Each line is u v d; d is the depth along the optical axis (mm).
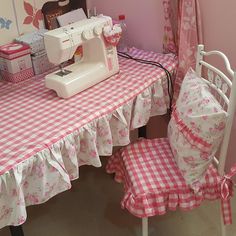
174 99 1919
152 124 2260
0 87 1726
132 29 2080
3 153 1207
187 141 1398
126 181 1593
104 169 2293
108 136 1494
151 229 1865
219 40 1763
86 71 1615
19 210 1209
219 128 1326
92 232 1865
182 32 1765
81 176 2252
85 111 1434
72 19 1979
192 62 1835
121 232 1855
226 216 1548
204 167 1428
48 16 1967
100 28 1591
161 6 1871
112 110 1472
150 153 1656
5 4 1773
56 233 1869
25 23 1895
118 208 2004
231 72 1358
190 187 1461
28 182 1271
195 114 1378
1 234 1835
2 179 1132
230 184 1498
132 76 1722
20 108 1502
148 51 2059
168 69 1800
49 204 2053
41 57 1822
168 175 1517
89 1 2180
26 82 1762
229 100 1372
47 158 1246
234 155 2006
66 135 1303
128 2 2008
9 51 1692
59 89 1545
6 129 1348
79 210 2006
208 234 1821
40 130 1322
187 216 1930
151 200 1459
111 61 1696
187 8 1702
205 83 1528
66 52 1494
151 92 1724
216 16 1714
